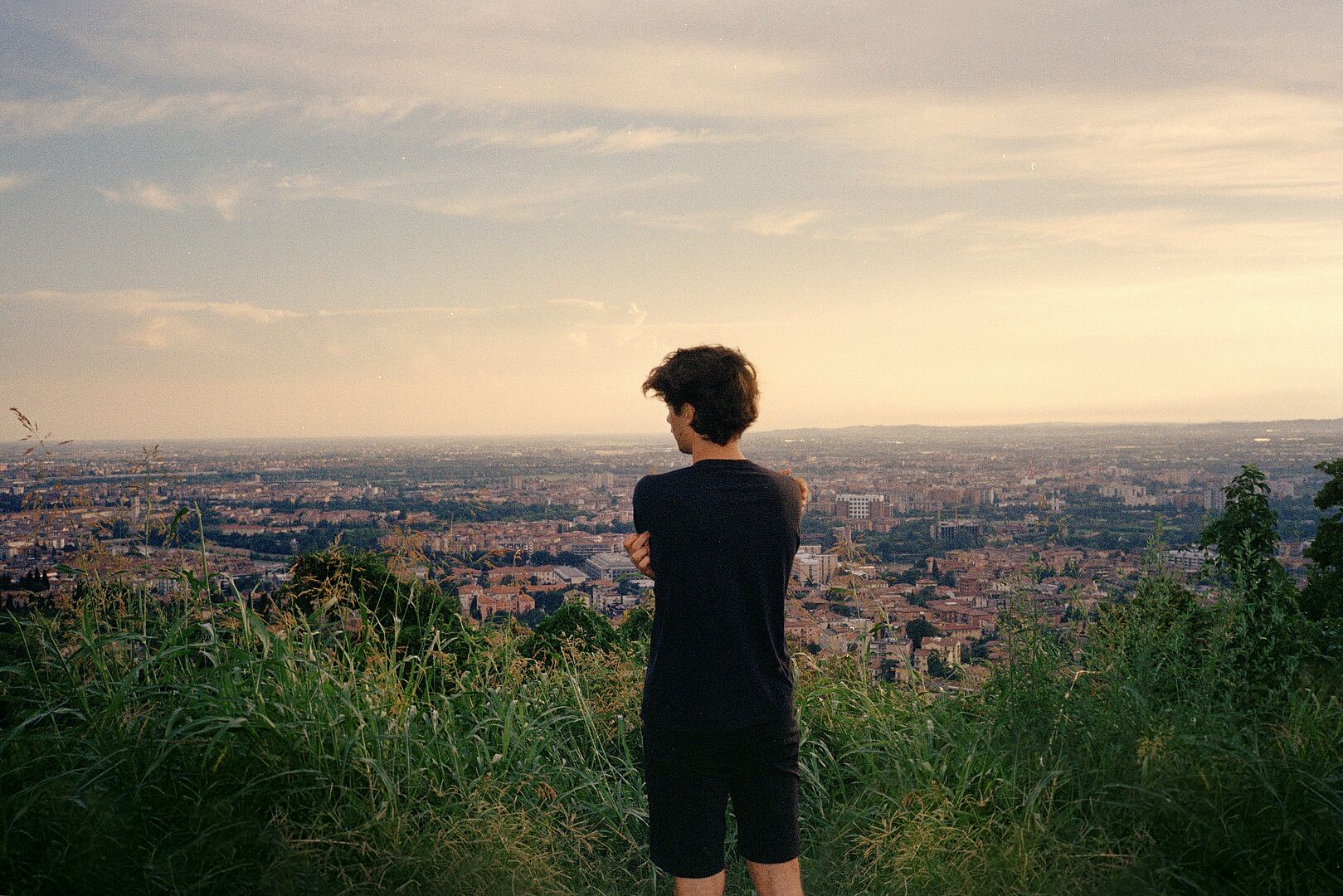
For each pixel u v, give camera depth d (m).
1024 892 1.98
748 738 1.73
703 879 1.73
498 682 3.17
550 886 2.16
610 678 3.30
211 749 2.03
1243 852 1.91
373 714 2.39
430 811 2.18
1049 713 2.55
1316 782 1.99
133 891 1.67
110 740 2.04
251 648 2.49
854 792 2.69
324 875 1.89
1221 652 2.53
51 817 1.72
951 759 2.56
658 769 1.76
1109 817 2.17
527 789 2.56
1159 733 2.29
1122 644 2.59
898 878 2.16
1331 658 2.66
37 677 2.23
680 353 1.88
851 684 3.15
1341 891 1.81
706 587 1.72
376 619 3.03
